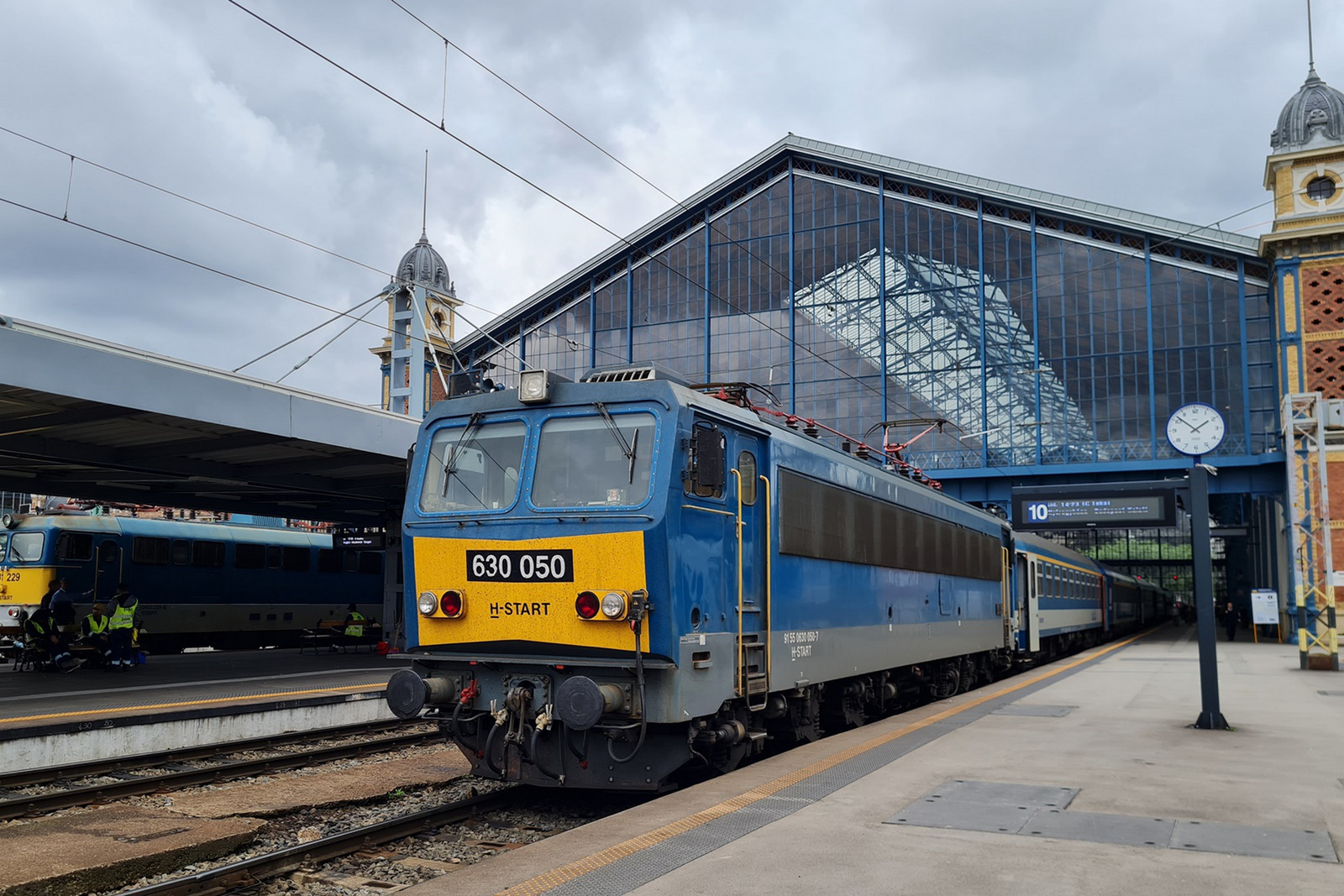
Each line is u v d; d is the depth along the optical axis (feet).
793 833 22.62
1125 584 169.68
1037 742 36.01
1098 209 138.72
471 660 31.53
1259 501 166.61
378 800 35.29
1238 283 133.90
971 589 63.87
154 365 50.75
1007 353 143.43
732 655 32.63
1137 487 50.42
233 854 28.02
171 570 101.35
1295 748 34.83
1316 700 52.42
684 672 29.63
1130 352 137.90
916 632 51.90
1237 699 52.85
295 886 25.21
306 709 50.29
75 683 61.26
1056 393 140.77
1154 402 135.95
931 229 149.07
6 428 55.31
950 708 47.80
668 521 29.32
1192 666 79.87
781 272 156.66
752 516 34.73
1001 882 18.97
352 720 52.80
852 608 43.09
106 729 41.16
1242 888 18.58
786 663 36.45
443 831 30.42
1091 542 312.09
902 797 26.48
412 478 33.88
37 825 29.19
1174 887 18.63
